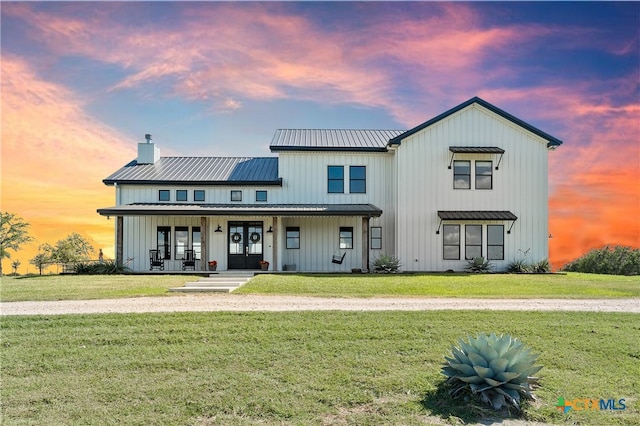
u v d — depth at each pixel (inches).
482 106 831.7
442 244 819.4
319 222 855.7
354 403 215.9
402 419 199.3
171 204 853.2
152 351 293.7
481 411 205.8
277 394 225.5
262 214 761.6
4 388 235.1
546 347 302.2
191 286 577.6
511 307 437.7
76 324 359.3
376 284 599.2
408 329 343.6
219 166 957.2
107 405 214.8
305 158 876.0
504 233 824.3
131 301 471.8
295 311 404.5
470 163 830.5
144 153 964.0
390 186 874.1
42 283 611.2
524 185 830.5
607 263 937.5
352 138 942.4
